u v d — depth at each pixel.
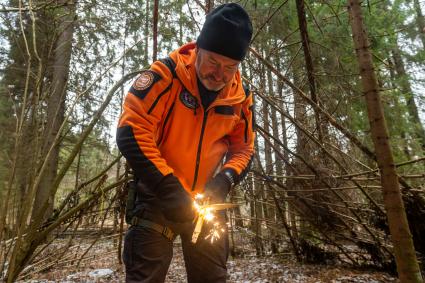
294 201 4.28
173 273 3.83
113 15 4.20
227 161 1.60
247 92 1.62
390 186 1.84
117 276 3.67
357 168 3.95
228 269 4.05
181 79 1.33
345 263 4.20
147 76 1.33
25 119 1.93
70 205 2.90
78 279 3.57
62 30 2.71
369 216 3.81
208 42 1.25
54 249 4.31
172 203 1.20
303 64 4.26
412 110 8.11
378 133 1.90
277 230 4.78
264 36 4.40
